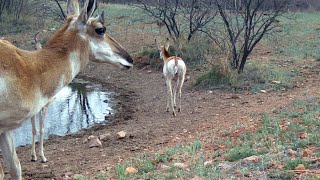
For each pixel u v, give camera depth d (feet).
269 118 31.01
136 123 37.91
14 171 20.83
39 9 103.09
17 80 19.36
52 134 36.68
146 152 28.22
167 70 40.47
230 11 56.85
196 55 55.16
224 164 22.16
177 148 27.25
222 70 46.88
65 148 32.37
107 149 30.99
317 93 39.47
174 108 40.40
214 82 46.50
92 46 21.54
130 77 55.26
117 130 36.17
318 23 84.43
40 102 20.42
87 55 21.53
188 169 22.39
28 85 19.71
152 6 90.99
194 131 32.86
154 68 56.90
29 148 33.01
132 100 46.44
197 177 20.33
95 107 44.88
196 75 50.67
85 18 21.22
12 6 92.99
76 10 22.41
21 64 19.69
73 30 21.22
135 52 63.67
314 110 32.01
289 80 45.70
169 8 70.03
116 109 43.70
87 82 55.52
